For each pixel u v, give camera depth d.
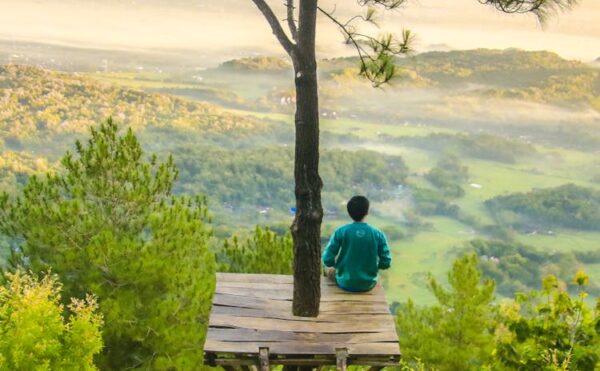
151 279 8.16
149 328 7.96
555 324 6.19
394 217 141.12
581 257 118.81
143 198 8.48
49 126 156.88
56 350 5.33
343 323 4.41
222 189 128.25
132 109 195.38
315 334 4.26
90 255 7.76
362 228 4.84
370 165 176.88
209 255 8.87
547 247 126.38
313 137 4.41
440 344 9.94
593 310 6.29
